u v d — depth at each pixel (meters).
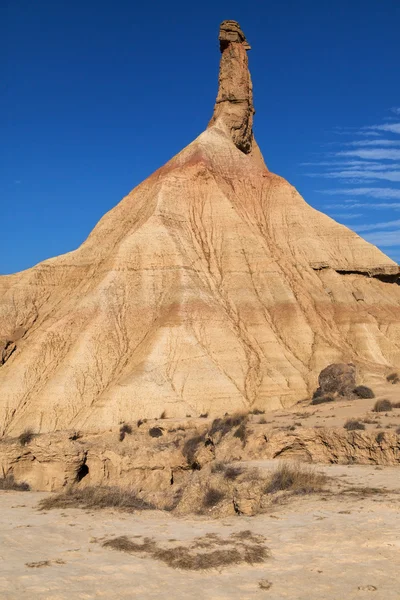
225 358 66.75
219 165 92.88
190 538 13.85
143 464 24.91
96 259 81.44
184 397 61.03
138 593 10.74
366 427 27.03
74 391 63.28
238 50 105.06
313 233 88.12
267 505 16.98
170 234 78.56
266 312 75.75
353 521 14.55
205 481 18.50
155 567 12.05
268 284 78.44
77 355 66.44
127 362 67.00
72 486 21.44
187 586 11.08
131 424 45.09
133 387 60.84
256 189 92.88
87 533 14.49
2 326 76.31
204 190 87.44
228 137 99.25
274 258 82.31
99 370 66.12
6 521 15.84
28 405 63.44
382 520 14.53
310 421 32.06
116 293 73.56
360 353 71.75
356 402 39.56
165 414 58.47
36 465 24.77
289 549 12.96
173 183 86.00
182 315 69.06
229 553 12.52
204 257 80.44
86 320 71.00
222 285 77.75
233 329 71.00
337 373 48.38
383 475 20.64
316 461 26.14
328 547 12.92
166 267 75.56
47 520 15.86
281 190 91.94
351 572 11.57
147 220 79.81
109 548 13.20
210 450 26.70
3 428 60.97
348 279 84.19
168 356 65.00
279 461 23.42
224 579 11.42
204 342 67.81
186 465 25.59
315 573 11.60
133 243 77.56
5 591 10.52
